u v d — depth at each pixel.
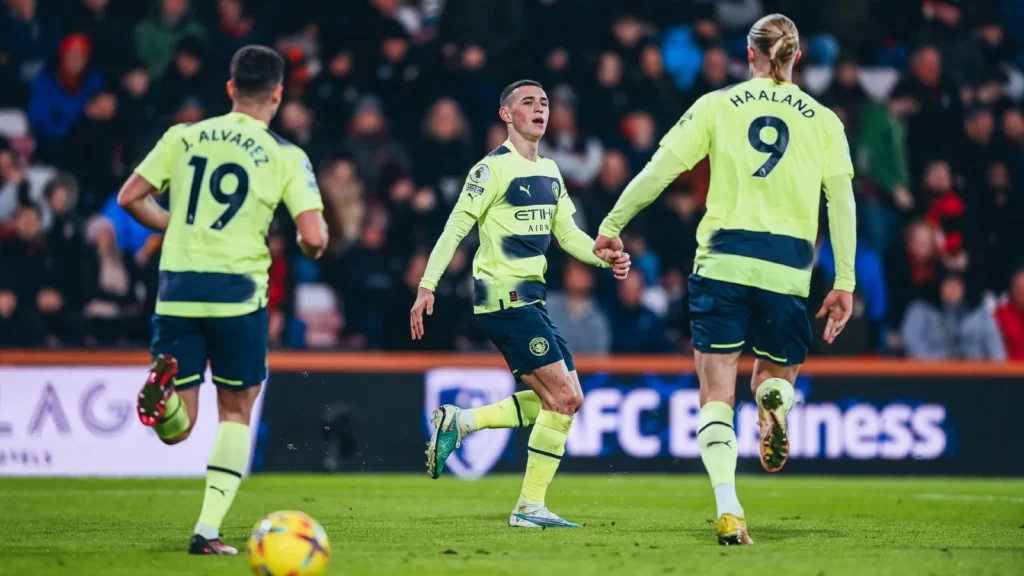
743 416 45.34
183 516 28.14
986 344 51.09
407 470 44.06
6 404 41.50
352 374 44.06
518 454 44.22
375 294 48.47
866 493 37.75
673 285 49.78
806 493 37.56
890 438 45.97
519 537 23.41
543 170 26.17
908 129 57.88
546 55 58.31
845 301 21.89
